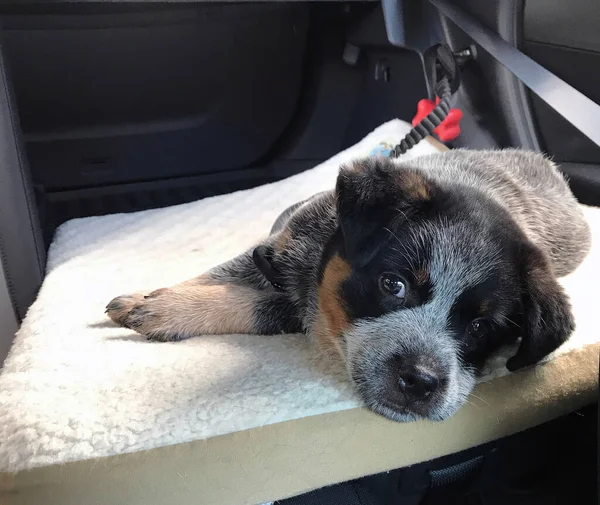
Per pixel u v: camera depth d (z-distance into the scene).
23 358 0.31
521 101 0.52
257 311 0.35
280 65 0.65
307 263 0.37
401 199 0.32
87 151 0.62
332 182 0.56
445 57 0.56
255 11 0.60
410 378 0.28
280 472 0.28
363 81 0.68
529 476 0.35
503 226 0.33
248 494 0.27
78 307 0.37
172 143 0.65
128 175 0.65
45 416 0.26
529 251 0.33
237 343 0.33
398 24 0.56
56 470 0.25
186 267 0.43
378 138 0.60
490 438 0.31
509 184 0.41
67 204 0.62
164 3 0.55
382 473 0.32
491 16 0.51
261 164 0.70
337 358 0.32
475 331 0.32
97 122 0.61
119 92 0.60
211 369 0.29
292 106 0.68
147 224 0.50
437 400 0.29
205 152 0.67
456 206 0.33
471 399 0.31
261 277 0.39
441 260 0.31
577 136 0.50
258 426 0.27
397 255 0.31
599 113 0.38
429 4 0.56
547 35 0.49
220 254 0.46
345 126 0.70
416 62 0.61
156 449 0.26
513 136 0.54
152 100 0.62
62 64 0.56
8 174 0.38
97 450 0.25
